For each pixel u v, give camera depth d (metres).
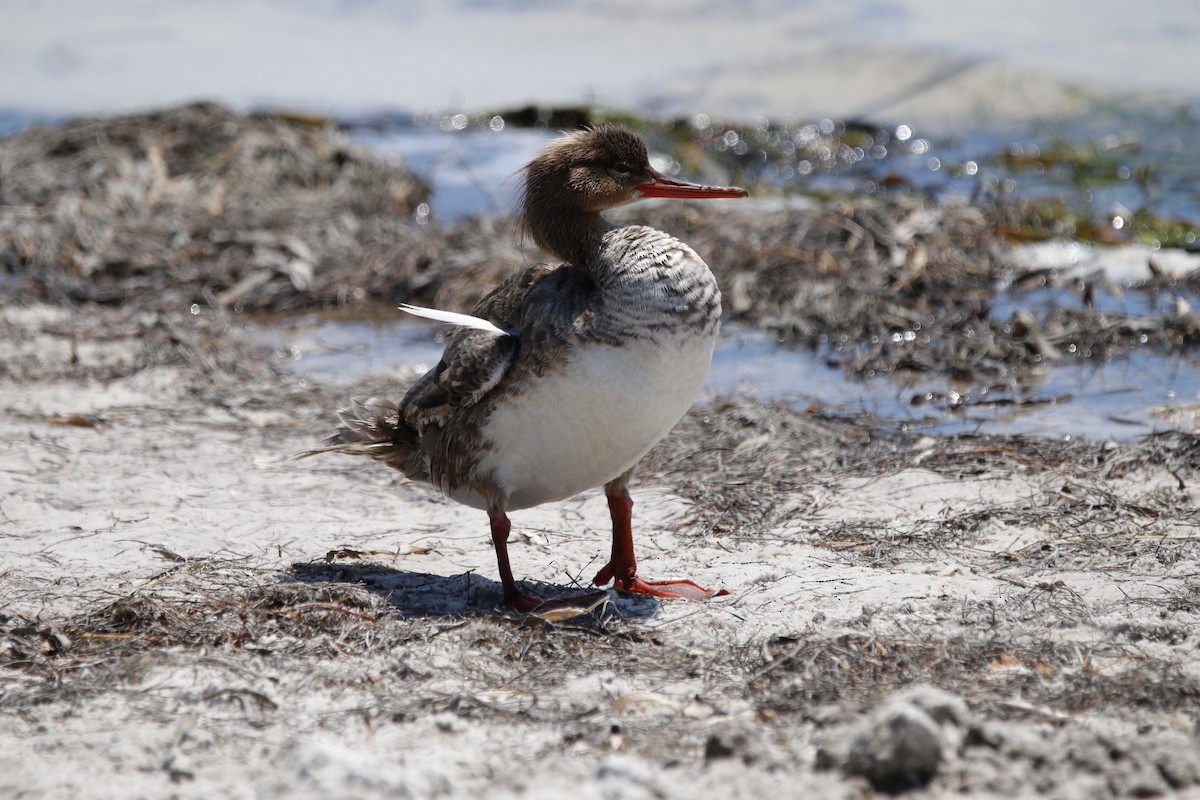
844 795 6.16
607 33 32.28
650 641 8.31
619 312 8.37
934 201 20.73
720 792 6.22
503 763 6.61
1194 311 16.19
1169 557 9.38
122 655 8.02
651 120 27.09
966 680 7.40
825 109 27.12
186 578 9.34
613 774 6.29
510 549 10.30
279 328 17.45
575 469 8.84
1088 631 8.09
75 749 6.81
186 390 14.54
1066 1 31.41
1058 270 17.77
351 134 27.12
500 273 17.92
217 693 7.36
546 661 8.01
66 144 23.94
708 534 10.52
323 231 20.41
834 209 19.56
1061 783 6.15
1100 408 13.32
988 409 13.51
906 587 8.96
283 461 12.39
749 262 18.00
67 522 10.57
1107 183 22.33
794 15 31.58
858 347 15.62
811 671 7.52
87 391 14.48
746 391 14.17
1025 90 26.78
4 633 8.29
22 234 19.92
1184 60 27.52
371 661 7.94
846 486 11.41
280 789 6.08
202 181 22.55
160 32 34.44
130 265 19.33
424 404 9.00
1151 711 6.96
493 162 25.16
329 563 9.81
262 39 33.81
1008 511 10.41
